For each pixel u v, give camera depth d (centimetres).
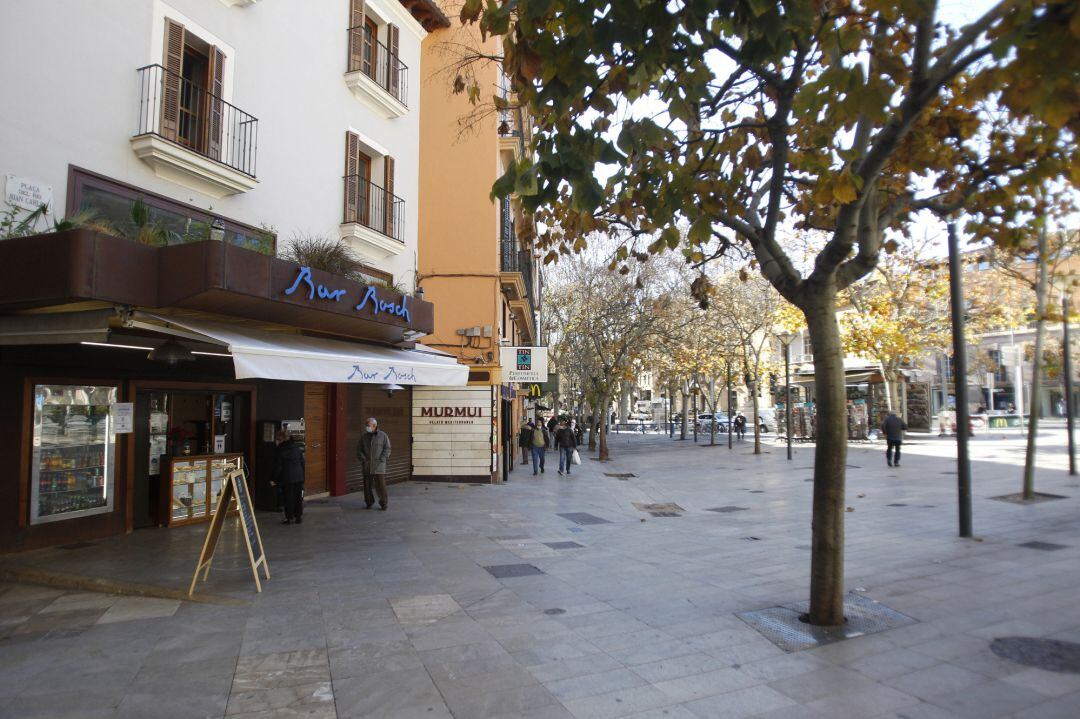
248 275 720
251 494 1148
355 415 1480
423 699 414
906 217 767
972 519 1012
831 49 488
